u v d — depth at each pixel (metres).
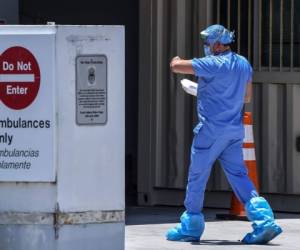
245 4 28.56
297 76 27.86
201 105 21.94
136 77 34.19
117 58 18.06
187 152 29.20
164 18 29.36
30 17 35.66
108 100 18.03
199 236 22.59
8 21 28.06
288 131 28.03
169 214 27.86
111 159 18.16
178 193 29.47
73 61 17.70
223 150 22.16
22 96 17.70
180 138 29.27
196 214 22.55
